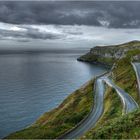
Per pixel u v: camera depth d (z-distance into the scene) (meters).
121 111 89.75
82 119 94.06
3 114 145.12
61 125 88.06
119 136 47.16
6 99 180.50
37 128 95.19
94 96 128.50
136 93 115.50
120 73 170.62
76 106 121.06
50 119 112.50
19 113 147.38
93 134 52.84
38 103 170.00
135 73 148.00
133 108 93.50
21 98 184.62
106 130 51.03
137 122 51.75
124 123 52.91
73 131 75.69
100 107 108.06
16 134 88.19
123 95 117.38
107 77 184.00
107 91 133.62
